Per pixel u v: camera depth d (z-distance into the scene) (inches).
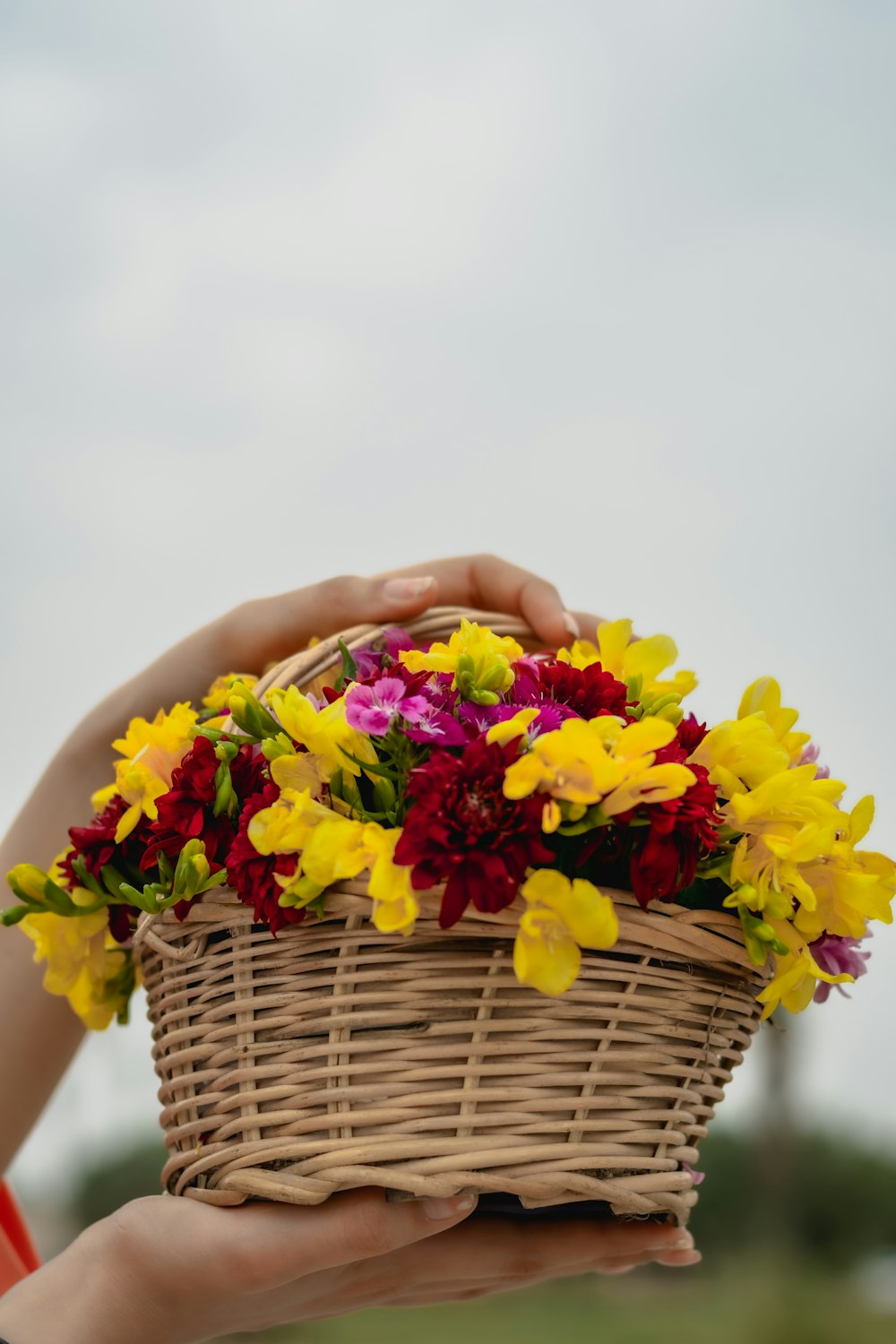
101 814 39.0
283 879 34.2
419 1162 34.0
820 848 34.8
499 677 35.9
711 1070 36.3
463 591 44.9
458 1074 34.3
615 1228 37.1
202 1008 35.8
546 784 33.8
